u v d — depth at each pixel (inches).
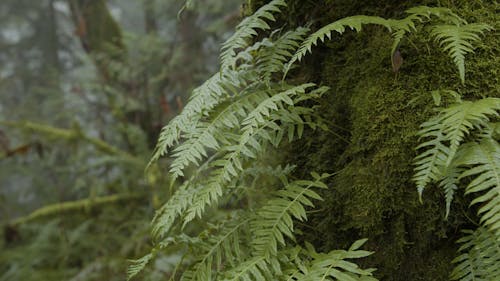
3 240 240.5
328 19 75.2
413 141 61.7
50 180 288.7
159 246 68.9
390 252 65.9
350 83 71.9
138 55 232.2
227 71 68.9
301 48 59.6
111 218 210.8
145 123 238.4
